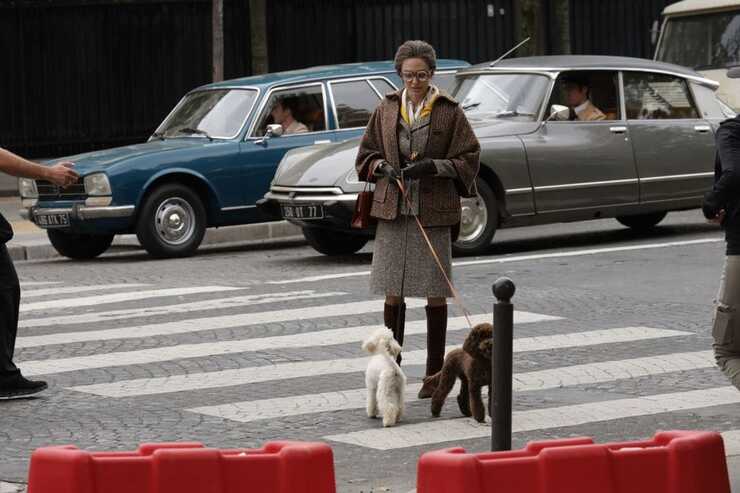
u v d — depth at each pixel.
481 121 18.97
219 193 20.06
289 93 20.69
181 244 19.88
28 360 12.30
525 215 18.67
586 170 19.03
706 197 8.20
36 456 5.82
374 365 9.71
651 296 15.00
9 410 10.30
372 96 21.20
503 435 6.75
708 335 12.78
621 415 9.81
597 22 36.91
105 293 16.38
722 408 9.97
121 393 10.84
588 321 13.59
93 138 32.25
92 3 31.94
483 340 9.25
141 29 32.41
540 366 11.58
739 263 8.21
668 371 11.27
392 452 8.93
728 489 6.02
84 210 19.28
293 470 5.84
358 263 18.52
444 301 10.43
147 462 5.78
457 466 5.66
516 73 19.36
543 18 35.66
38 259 21.05
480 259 18.30
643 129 19.53
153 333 13.50
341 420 9.84
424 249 10.21
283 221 22.67
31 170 10.34
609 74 19.50
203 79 33.00
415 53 10.08
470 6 35.25
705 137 20.03
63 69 31.88
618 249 18.98
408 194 10.17
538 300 14.90
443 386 9.75
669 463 5.86
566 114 18.44
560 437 9.22
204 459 5.79
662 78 19.95
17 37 31.48
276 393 10.75
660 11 37.41
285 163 18.97
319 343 12.78
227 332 13.45
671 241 19.78
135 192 19.44
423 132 10.12
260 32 29.89
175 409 10.25
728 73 9.34
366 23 34.44
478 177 18.45
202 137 20.45
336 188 17.94
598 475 5.76
